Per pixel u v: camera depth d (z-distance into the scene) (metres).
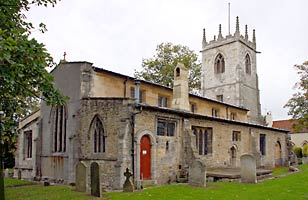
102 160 19.22
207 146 25.83
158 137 20.91
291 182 19.77
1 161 12.49
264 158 33.69
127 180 16.83
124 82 24.05
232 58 48.38
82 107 20.77
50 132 23.02
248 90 49.22
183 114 22.88
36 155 23.30
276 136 37.00
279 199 14.28
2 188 12.44
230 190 16.75
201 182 18.19
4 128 11.89
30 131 25.92
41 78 11.03
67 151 21.11
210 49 51.44
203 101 32.34
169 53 48.41
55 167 22.00
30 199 14.72
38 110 25.20
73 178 20.17
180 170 22.38
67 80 22.14
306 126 42.00
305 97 41.56
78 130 20.64
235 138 29.70
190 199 14.20
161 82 47.00
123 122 18.91
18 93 11.30
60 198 14.86
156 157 20.52
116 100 19.48
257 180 21.38
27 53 9.94
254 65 51.91
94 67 21.91
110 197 14.92
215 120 26.56
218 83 49.56
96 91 21.86
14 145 27.12
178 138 22.61
